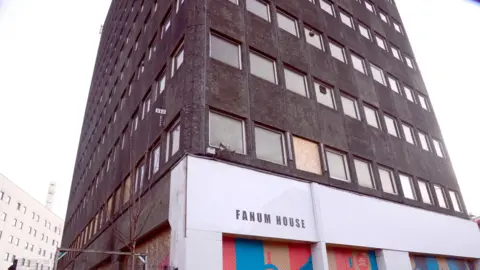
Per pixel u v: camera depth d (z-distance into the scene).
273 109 11.23
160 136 11.29
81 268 20.78
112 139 19.69
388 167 14.66
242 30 12.04
